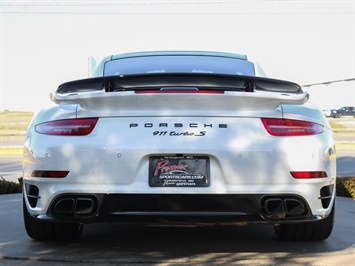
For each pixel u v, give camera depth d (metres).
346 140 24.81
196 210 2.74
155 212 2.74
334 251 3.17
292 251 3.17
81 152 2.76
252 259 2.96
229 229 3.98
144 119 2.78
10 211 5.02
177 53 4.04
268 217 2.79
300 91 3.10
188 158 2.74
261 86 3.05
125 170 2.72
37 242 3.44
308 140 2.83
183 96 2.74
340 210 5.19
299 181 2.78
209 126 2.77
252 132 2.79
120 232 3.83
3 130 35.03
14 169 12.43
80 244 3.38
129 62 3.84
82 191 2.75
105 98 2.77
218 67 3.73
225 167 2.72
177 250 3.20
